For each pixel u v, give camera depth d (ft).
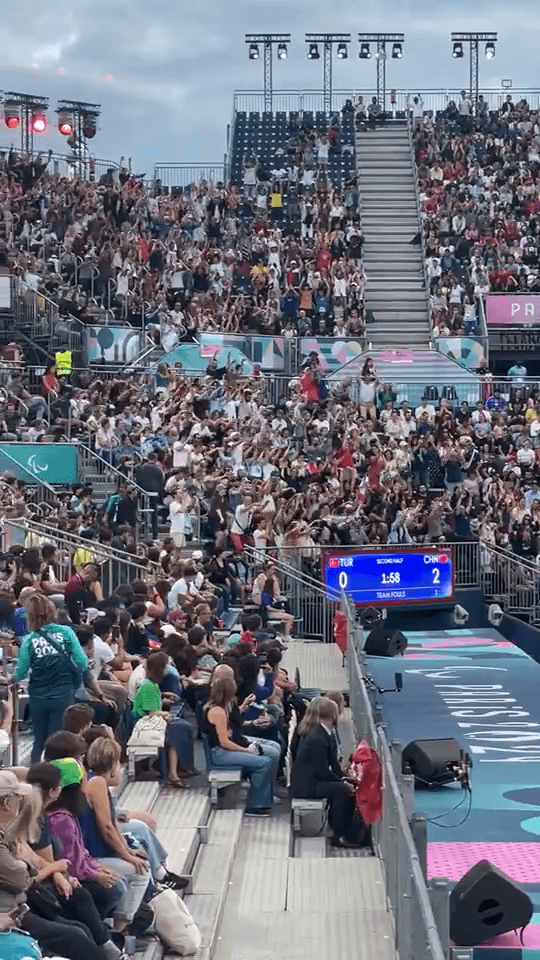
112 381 119.75
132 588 69.05
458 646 106.63
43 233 156.35
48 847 34.06
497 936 43.39
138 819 41.86
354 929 42.04
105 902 35.17
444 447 127.24
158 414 116.67
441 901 30.09
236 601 97.04
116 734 51.37
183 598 74.28
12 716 47.78
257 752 54.80
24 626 57.00
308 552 106.32
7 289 138.00
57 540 77.36
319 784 52.85
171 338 139.54
